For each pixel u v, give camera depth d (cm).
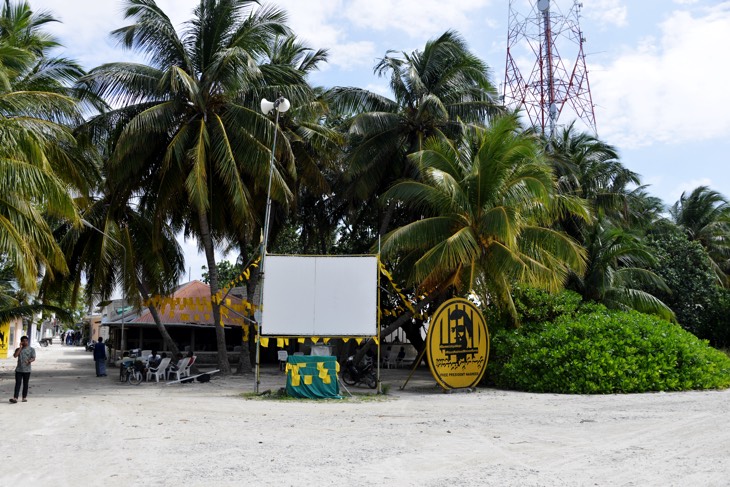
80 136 2227
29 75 1998
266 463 825
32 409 1395
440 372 1850
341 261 1747
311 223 3231
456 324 1891
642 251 2405
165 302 2383
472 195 1953
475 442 988
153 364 2256
